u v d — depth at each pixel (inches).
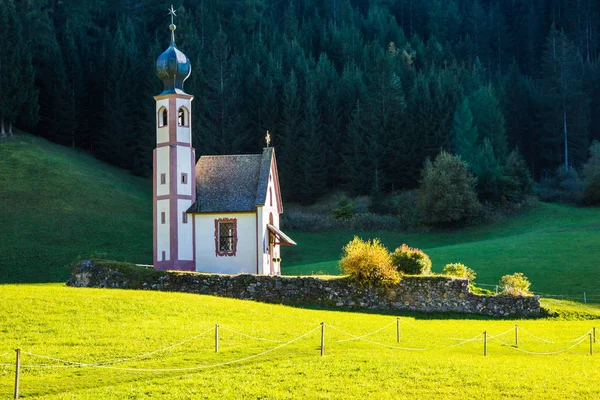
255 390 914.1
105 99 4591.5
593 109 5497.1
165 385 932.0
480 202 4217.5
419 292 1814.7
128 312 1390.3
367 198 4352.9
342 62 5497.1
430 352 1234.0
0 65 4185.5
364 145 4399.6
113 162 4537.4
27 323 1264.8
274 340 1245.7
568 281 2404.0
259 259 2192.4
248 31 5772.6
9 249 3095.5
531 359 1202.0
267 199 2287.2
